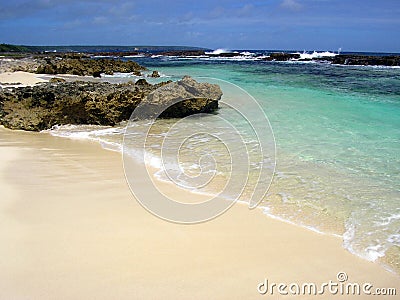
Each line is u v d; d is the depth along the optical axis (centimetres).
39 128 1296
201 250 505
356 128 1249
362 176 807
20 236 530
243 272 458
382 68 4169
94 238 529
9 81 2414
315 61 5538
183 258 483
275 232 563
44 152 992
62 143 1105
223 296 414
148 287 425
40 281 432
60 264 465
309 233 562
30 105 1429
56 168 851
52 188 721
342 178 796
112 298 406
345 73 3469
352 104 1739
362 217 618
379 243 536
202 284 432
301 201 681
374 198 693
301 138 1113
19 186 726
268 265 474
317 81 2762
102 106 1369
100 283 430
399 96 2006
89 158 938
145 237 536
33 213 606
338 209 648
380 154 960
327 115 1466
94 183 757
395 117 1442
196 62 5525
